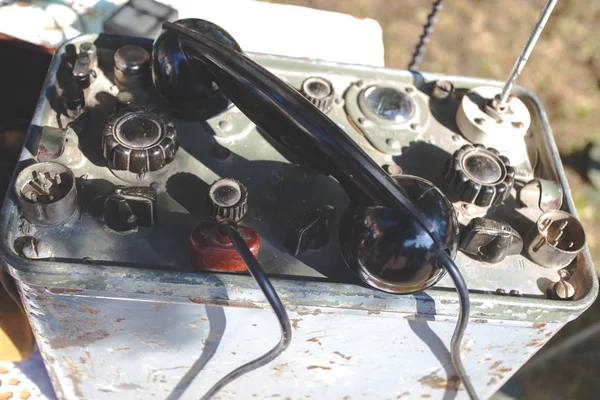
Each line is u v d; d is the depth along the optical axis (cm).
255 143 66
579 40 172
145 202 60
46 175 60
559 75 163
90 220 61
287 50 84
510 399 105
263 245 62
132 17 79
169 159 62
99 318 61
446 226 58
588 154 144
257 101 60
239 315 61
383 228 57
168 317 61
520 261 63
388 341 63
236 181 61
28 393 74
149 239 61
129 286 58
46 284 58
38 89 81
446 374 67
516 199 66
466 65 157
